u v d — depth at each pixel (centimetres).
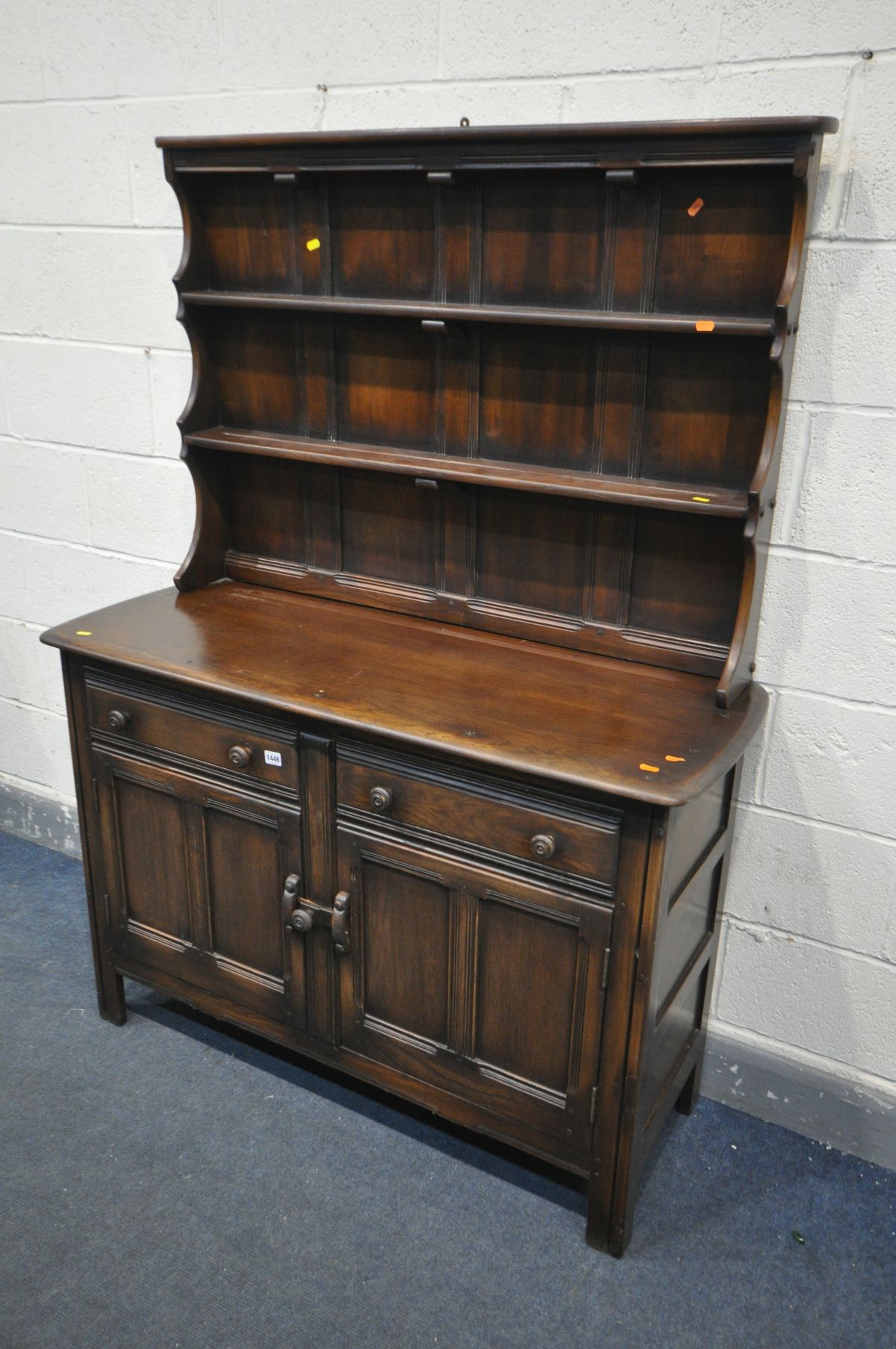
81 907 257
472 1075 175
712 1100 207
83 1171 182
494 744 151
